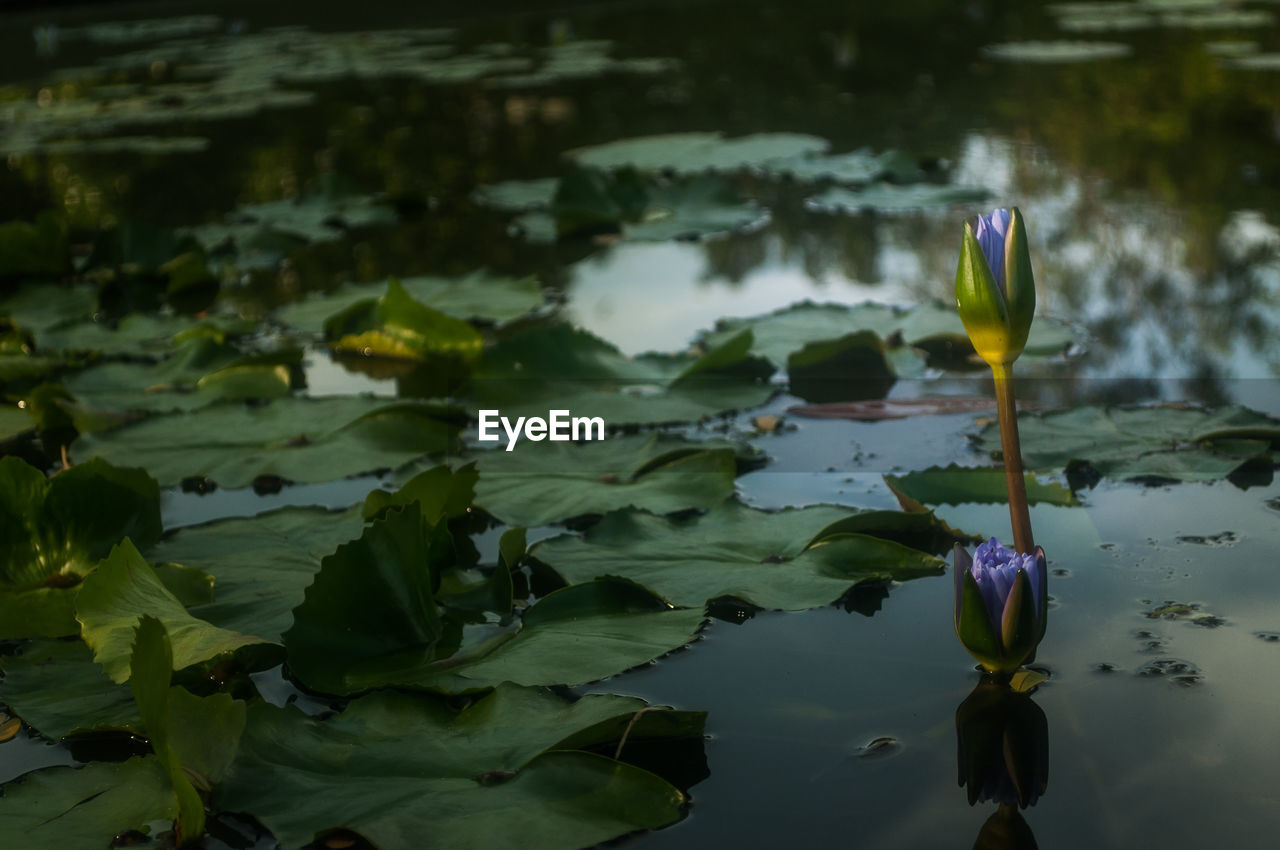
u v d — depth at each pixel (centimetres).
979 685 115
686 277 207
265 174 305
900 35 478
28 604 124
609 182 252
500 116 369
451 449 145
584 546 128
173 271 217
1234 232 207
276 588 124
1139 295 178
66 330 186
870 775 109
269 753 109
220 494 141
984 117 319
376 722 112
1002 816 106
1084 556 126
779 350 163
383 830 104
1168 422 142
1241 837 104
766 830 106
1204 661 116
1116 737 111
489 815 105
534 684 114
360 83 434
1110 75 361
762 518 131
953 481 134
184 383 161
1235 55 374
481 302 190
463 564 129
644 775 108
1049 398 150
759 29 521
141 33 591
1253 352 157
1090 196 236
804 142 299
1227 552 125
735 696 115
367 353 176
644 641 118
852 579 124
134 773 109
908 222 236
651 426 150
